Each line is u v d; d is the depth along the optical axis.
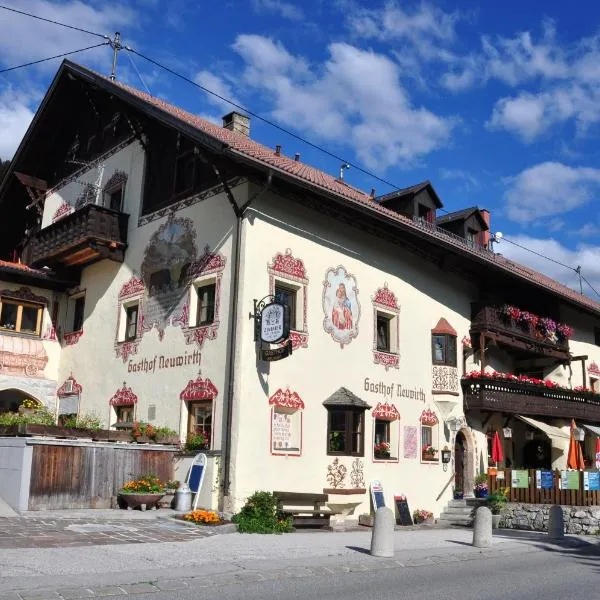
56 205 27.06
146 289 20.83
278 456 17.50
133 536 12.95
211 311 18.67
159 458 17.62
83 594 8.38
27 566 9.60
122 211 22.75
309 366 18.80
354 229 21.05
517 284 25.92
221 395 17.36
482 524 15.43
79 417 22.22
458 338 24.45
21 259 28.67
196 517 15.30
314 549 13.27
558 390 26.66
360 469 19.61
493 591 9.94
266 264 18.12
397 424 21.23
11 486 15.29
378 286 21.53
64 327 24.48
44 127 26.88
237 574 10.24
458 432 24.05
